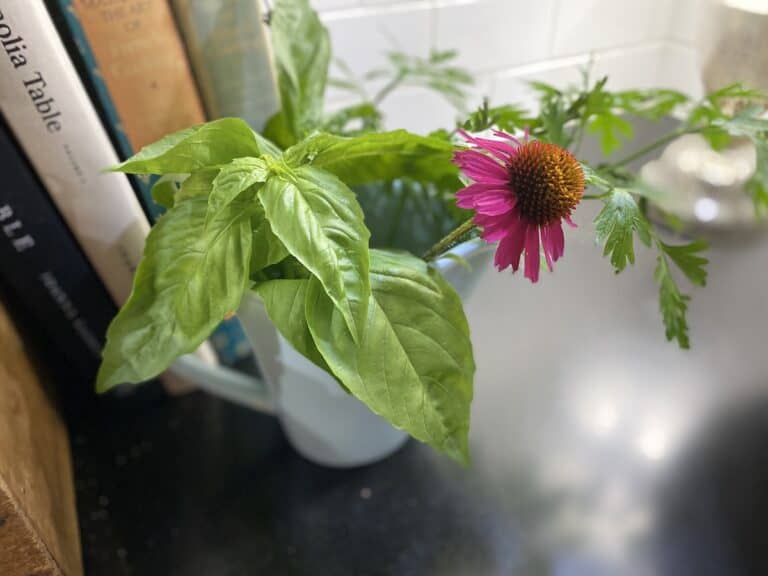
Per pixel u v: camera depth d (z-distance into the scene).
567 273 0.29
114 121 0.26
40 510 0.23
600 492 0.30
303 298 0.17
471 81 0.38
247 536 0.30
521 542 0.29
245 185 0.16
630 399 0.33
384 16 0.41
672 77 0.52
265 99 0.29
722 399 0.33
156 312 0.19
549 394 0.34
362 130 0.29
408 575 0.28
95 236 0.27
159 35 0.25
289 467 0.33
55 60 0.21
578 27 0.47
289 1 0.26
